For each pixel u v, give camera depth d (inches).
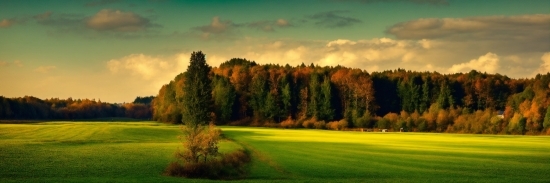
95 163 1844.2
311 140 3503.9
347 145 3073.3
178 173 1648.6
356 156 2367.1
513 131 5364.2
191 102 4867.1
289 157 2271.2
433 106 6358.3
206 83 5064.0
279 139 3540.8
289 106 6958.7
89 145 2628.0
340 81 7101.4
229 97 6737.2
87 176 1550.2
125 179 1435.8
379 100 7445.9
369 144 3201.3
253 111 7032.5
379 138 3956.7
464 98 7062.0
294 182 1464.1
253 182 1459.2
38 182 1336.1
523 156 2428.6
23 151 2161.7
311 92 6884.8
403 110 6756.9
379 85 7539.4
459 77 7593.5
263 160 2146.9
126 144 2763.3
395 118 6225.4
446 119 5984.3
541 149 2878.9
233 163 1860.2
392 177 1700.3
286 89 6914.4
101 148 2438.5
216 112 6668.3
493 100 7209.6
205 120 4827.8
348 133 4884.4
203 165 1667.1
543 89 5580.7
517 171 1862.7
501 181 1529.3
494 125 5502.0
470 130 5639.8
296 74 7480.3
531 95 5728.3
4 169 1625.2
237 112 7116.1
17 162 1792.6
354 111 6432.1
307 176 1733.5
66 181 1363.2
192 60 5068.9
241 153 2149.4
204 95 4940.9
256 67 7775.6
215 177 1652.3
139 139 3262.8
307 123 6451.8
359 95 6929.1
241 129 5172.2
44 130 3811.5
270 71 7529.5
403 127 6077.8
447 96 6761.8
